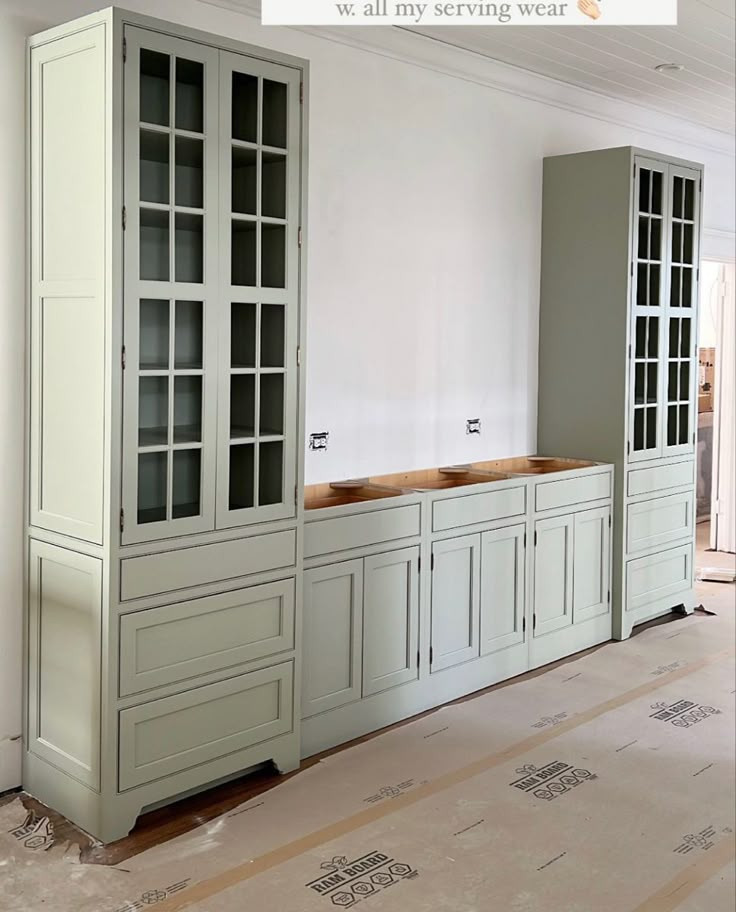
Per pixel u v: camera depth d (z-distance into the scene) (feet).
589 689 14.42
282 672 11.31
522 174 16.60
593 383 16.75
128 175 9.38
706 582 21.17
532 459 17.21
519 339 16.90
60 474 10.16
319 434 13.64
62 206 9.89
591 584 16.37
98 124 9.39
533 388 17.31
